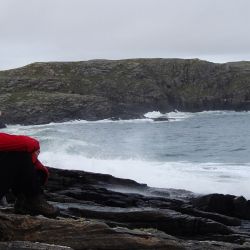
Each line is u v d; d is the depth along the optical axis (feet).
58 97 322.96
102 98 333.01
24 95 332.60
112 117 321.32
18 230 18.34
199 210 39.01
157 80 396.57
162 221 29.14
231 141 164.96
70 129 225.76
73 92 376.48
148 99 380.99
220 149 137.49
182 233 29.12
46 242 18.51
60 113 312.29
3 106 309.01
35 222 18.61
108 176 48.78
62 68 403.13
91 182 47.01
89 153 103.60
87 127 248.32
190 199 45.32
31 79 374.02
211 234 29.30
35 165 17.54
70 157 91.76
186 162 98.02
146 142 161.99
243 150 133.08
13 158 16.57
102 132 205.98
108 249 19.06
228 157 114.01
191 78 399.03
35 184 17.51
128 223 29.27
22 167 16.83
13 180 16.79
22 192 17.81
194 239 28.71
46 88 372.17
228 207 40.65
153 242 19.62
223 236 28.86
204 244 22.22
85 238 18.94
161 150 134.92
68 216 27.66
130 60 414.82
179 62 406.00
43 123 303.68
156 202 40.68
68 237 18.79
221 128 230.48
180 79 398.83
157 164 88.07
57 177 44.34
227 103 392.06
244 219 40.29
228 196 40.93
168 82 396.16
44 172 17.90
